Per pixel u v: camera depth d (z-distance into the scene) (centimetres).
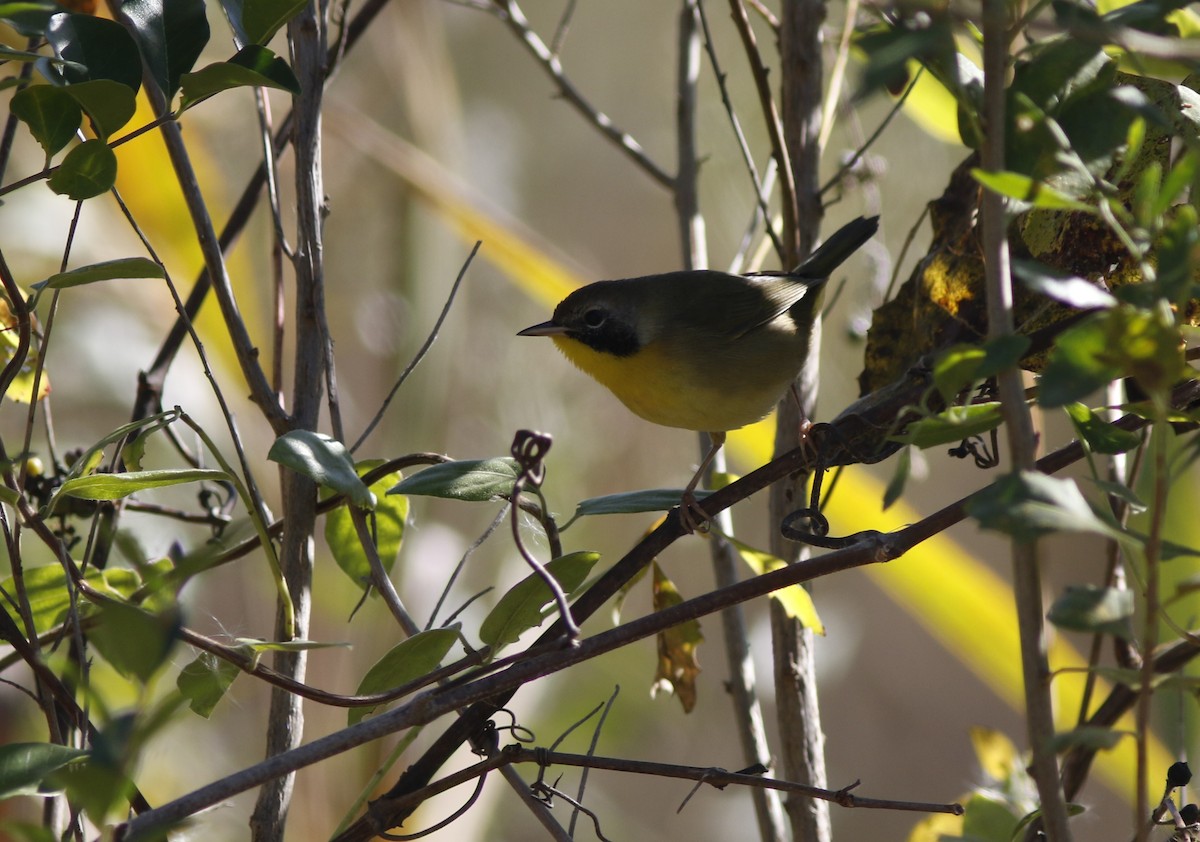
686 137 799
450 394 1176
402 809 486
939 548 840
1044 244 535
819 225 704
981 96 402
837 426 536
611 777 1445
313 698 457
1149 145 514
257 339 935
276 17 495
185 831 535
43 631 570
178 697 322
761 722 659
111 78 479
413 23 1121
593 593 513
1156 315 309
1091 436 451
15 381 585
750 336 801
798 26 709
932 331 602
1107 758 810
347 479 490
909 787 1614
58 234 1041
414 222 1062
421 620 995
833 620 1483
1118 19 412
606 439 1369
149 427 569
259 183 695
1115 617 330
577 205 1780
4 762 394
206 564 435
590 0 1819
